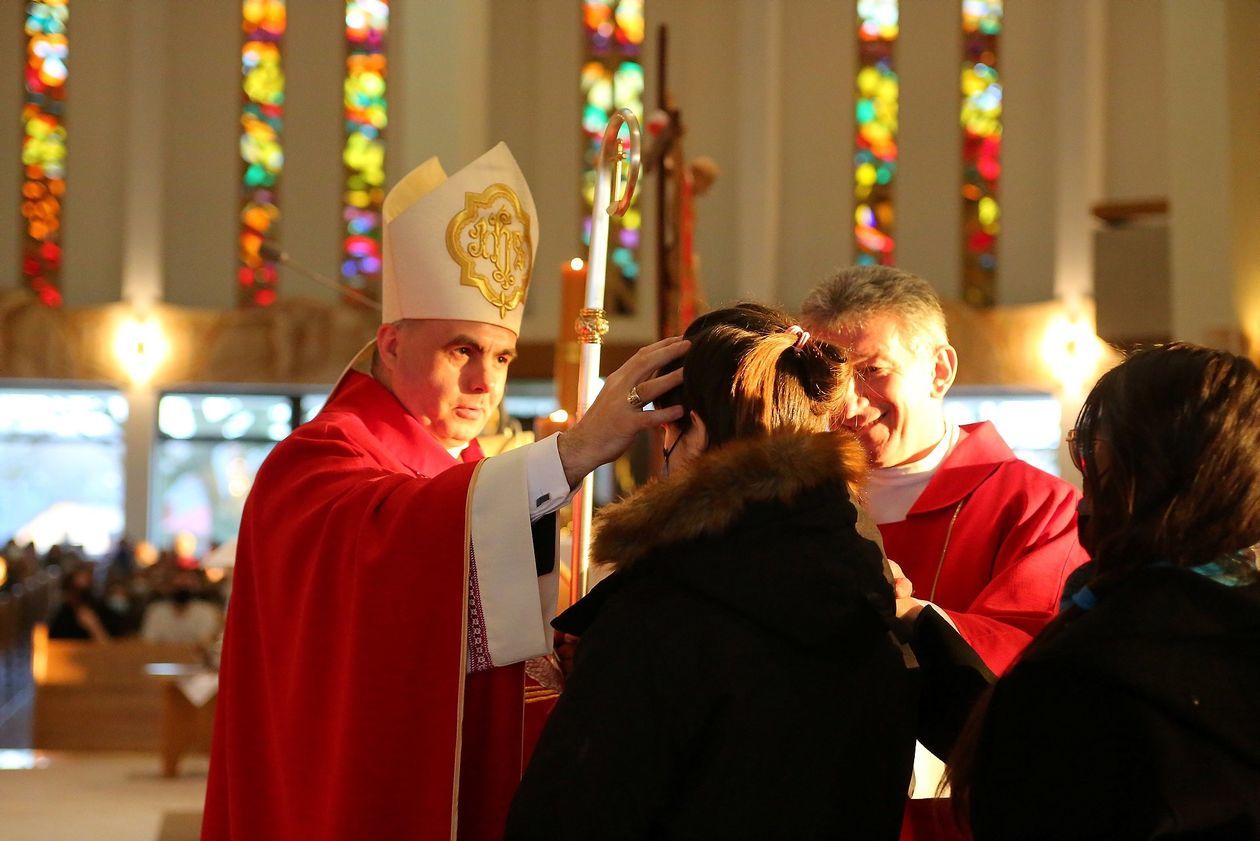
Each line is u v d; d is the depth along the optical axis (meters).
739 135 16.83
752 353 1.90
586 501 2.51
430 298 2.75
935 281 16.78
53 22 17.55
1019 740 1.63
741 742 1.71
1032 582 2.65
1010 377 16.05
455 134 15.68
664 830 1.74
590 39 17.12
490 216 2.79
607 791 1.69
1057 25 16.52
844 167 17.06
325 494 2.45
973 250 16.75
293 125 17.61
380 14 17.61
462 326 2.75
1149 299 7.29
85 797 9.15
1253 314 7.03
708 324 2.00
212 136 17.59
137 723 11.27
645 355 2.11
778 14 16.84
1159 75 16.00
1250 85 7.01
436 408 2.79
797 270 17.14
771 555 1.75
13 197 17.42
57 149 17.52
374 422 2.75
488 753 2.39
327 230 17.53
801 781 1.73
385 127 17.58
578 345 4.12
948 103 16.88
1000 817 1.63
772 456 1.77
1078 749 1.58
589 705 1.73
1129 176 16.11
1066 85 15.93
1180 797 1.52
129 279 17.12
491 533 2.25
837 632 1.75
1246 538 1.66
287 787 2.37
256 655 2.56
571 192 16.88
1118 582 1.68
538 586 2.28
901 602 2.15
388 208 2.86
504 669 2.40
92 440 17.72
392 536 2.29
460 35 15.74
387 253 2.83
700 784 1.72
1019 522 2.77
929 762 2.40
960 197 16.81
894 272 2.75
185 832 7.59
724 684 1.72
